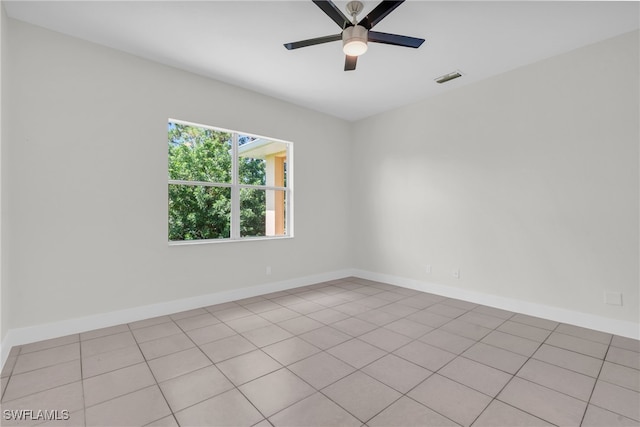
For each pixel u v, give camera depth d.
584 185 3.00
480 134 3.74
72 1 2.32
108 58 2.99
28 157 2.59
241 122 3.94
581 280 3.01
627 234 2.77
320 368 2.20
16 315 2.52
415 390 1.93
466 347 2.54
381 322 3.11
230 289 3.84
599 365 2.24
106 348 2.50
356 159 5.32
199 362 2.28
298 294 4.17
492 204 3.64
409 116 4.53
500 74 3.57
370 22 2.21
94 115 2.91
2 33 2.27
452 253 4.02
